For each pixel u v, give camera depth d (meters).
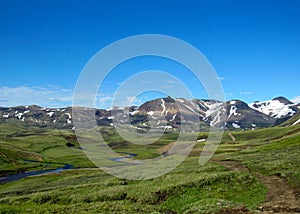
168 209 32.56
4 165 125.69
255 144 150.25
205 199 32.72
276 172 47.50
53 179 81.00
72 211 31.05
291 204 29.66
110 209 31.39
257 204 30.59
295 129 195.50
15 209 32.56
